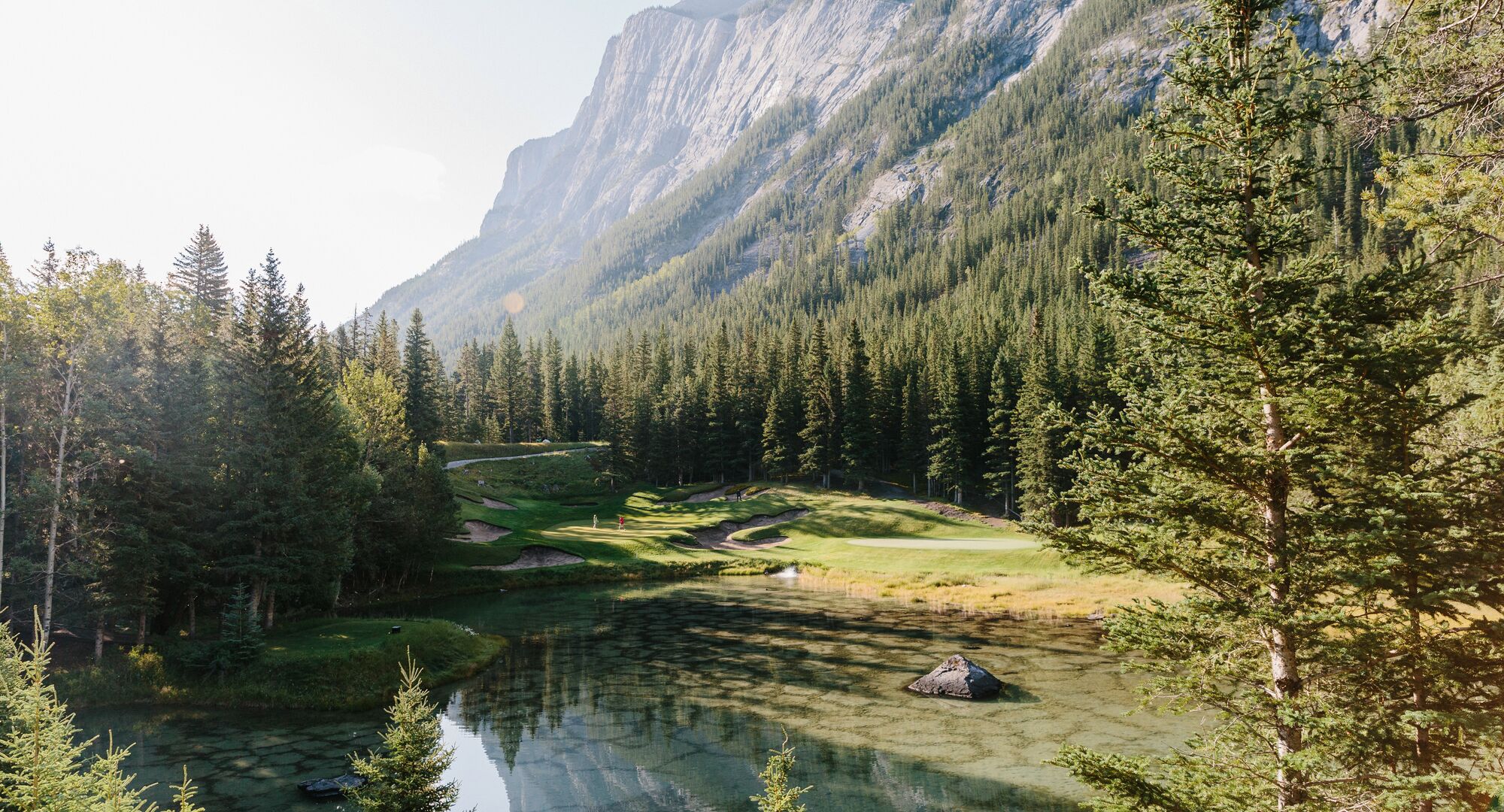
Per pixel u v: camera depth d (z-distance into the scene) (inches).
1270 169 467.2
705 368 5083.7
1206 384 462.6
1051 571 2239.2
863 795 815.1
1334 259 434.0
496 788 864.3
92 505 1317.7
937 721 1070.4
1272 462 433.7
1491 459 400.8
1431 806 408.5
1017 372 3782.0
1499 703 387.9
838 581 2465.6
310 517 1526.8
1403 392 434.6
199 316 1984.5
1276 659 450.9
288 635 1443.2
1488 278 466.3
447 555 2628.0
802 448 4173.2
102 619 1291.8
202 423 1494.8
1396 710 414.3
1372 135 544.1
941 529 3208.7
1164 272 474.3
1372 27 493.0
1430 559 406.6
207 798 817.5
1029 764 902.4
